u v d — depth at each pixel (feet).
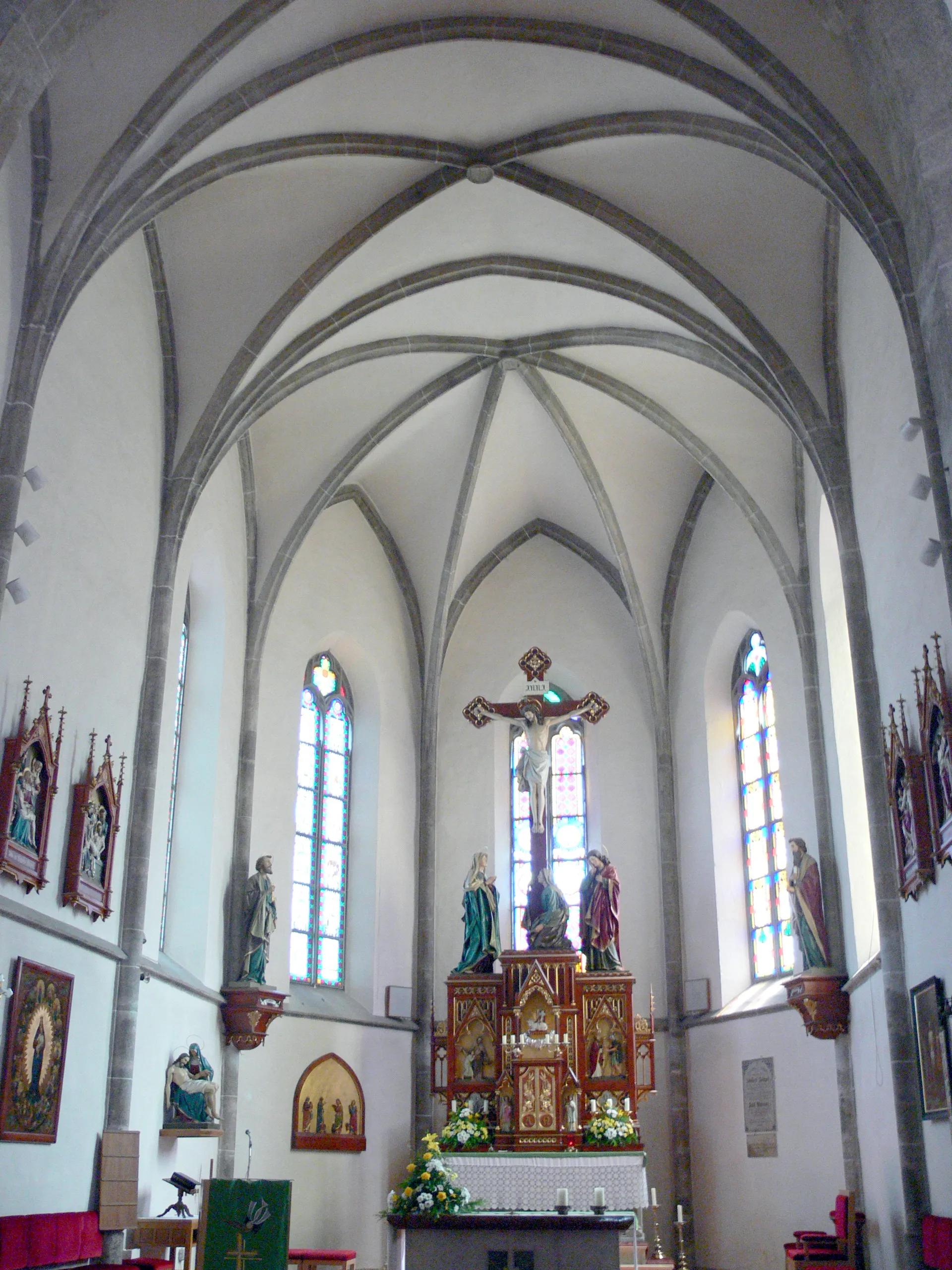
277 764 76.59
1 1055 42.14
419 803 86.94
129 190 50.55
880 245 46.32
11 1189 42.75
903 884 50.83
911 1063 51.11
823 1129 65.92
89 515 52.08
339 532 84.94
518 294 73.05
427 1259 52.65
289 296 64.44
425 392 78.89
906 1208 50.11
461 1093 73.77
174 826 68.13
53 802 47.60
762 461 74.33
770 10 48.34
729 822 81.56
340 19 52.31
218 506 71.31
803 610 72.59
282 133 57.06
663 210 62.64
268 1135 69.41
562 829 87.97
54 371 48.37
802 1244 59.62
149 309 61.62
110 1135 51.57
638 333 72.18
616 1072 72.79
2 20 39.45
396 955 81.92
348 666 85.66
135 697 58.23
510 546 93.15
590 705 79.82
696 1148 77.66
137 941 55.52
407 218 64.69
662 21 51.34
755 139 53.62
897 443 50.57
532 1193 66.64
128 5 47.75
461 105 59.00
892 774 51.70
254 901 70.18
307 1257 61.21
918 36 39.50
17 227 46.32
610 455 83.30
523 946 85.92
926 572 46.70
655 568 87.35
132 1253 53.42
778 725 75.41
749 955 79.00
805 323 61.67
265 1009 68.13
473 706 80.64
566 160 61.98
